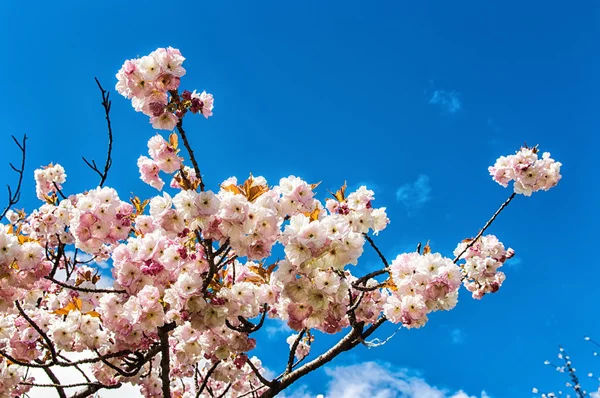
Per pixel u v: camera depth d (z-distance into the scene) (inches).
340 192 200.1
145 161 177.2
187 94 149.6
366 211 197.3
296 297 147.7
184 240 169.3
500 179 229.8
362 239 141.8
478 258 251.1
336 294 151.2
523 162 224.7
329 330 182.9
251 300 168.2
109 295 181.2
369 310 220.5
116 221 174.4
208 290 165.5
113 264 171.8
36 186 271.4
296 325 161.9
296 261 139.7
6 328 199.5
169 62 148.6
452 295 174.6
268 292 180.2
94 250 179.2
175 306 160.2
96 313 186.4
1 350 181.5
